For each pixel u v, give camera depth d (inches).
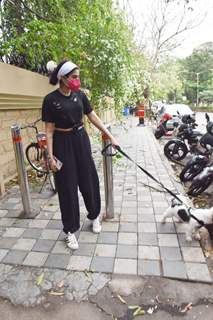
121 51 208.2
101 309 74.6
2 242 107.1
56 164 94.3
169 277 85.0
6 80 144.7
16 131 119.1
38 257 96.9
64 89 89.1
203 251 98.5
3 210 136.3
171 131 394.0
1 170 161.2
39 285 83.7
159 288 81.1
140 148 297.9
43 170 173.9
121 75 221.9
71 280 85.3
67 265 92.0
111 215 122.7
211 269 89.1
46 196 152.4
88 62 204.4
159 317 71.7
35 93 187.5
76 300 77.8
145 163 227.9
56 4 186.4
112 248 100.7
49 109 89.3
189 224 102.0
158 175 191.3
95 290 81.0
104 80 221.9
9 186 172.1
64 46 177.3
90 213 108.3
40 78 196.9
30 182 175.8
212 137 197.3
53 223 121.6
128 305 75.6
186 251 97.6
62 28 170.7
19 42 155.8
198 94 1760.6
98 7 196.9
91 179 103.6
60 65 85.6
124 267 90.1
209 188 171.0
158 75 872.9
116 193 155.2
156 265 90.6
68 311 74.4
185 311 73.2
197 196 159.2
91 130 292.2
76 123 93.8
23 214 130.3
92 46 197.6
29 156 204.5
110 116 524.1
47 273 88.6
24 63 193.0
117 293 79.7
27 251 100.7
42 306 76.2
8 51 162.1
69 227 101.6
